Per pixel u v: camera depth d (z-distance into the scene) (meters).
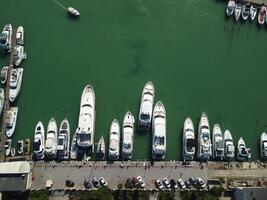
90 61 100.12
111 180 92.31
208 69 100.94
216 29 102.88
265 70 101.88
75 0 102.69
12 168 88.38
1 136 94.62
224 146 95.44
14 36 100.12
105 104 97.50
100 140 93.62
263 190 88.06
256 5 102.69
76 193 91.25
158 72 100.00
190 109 98.31
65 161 92.81
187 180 92.75
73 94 98.19
